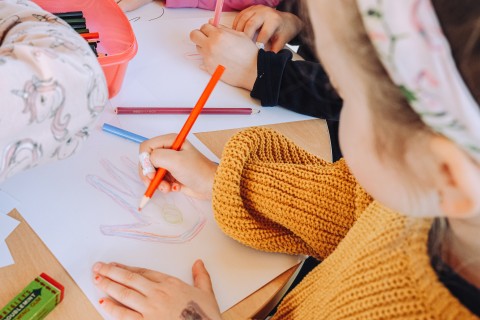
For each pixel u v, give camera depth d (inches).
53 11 31.6
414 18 11.0
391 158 14.1
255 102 33.0
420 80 11.5
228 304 22.3
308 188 26.0
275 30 37.9
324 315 20.7
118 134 27.9
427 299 16.6
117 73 28.9
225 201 24.9
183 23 37.5
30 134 17.8
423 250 17.3
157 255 23.2
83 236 22.9
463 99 11.3
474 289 15.9
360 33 12.2
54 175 25.0
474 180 12.4
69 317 20.2
